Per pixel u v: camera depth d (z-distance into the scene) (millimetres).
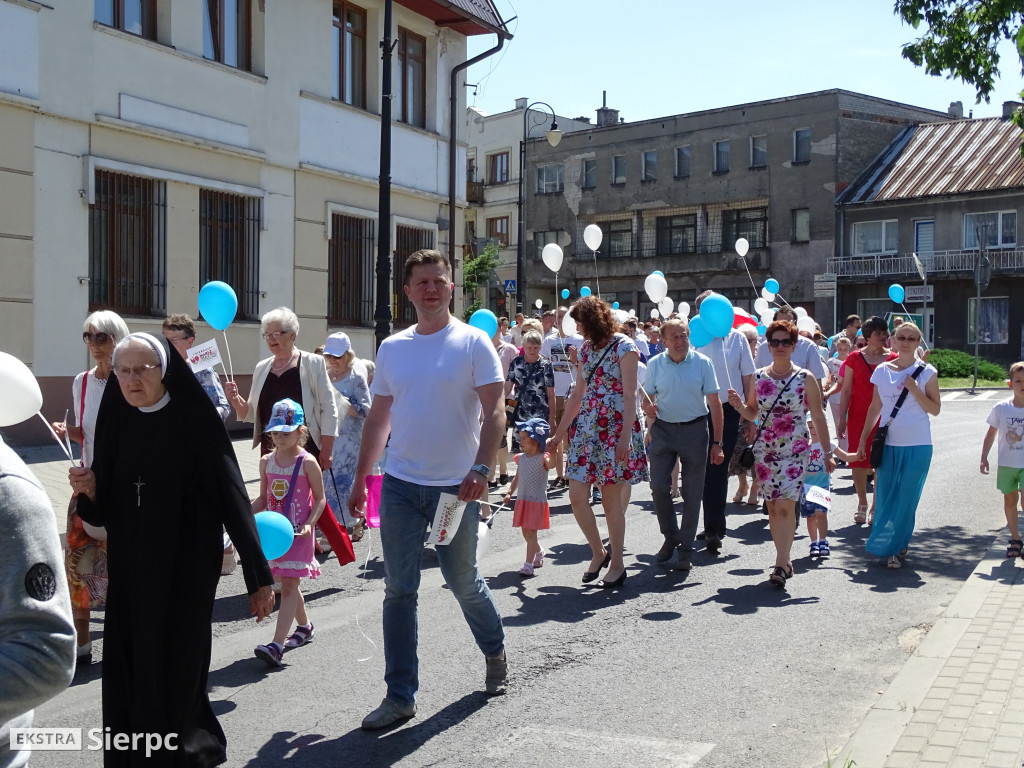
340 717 4855
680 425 7984
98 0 14258
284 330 7617
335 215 18766
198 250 15797
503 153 56625
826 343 17625
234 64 16688
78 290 13883
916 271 42062
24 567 2174
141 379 3508
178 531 3570
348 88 19172
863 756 4191
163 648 3504
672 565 8133
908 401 8039
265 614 3678
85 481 3641
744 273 47656
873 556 8664
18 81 12984
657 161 50312
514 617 6660
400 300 20531
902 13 12008
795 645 6020
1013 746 4258
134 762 3502
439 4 19703
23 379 3352
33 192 13281
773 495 7555
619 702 5035
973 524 10125
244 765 4258
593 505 11492
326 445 7793
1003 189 40156
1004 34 11609
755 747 4457
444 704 5012
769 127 46531
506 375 12312
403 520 4801
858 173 45469
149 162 14898
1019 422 8172
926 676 5211
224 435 3686
